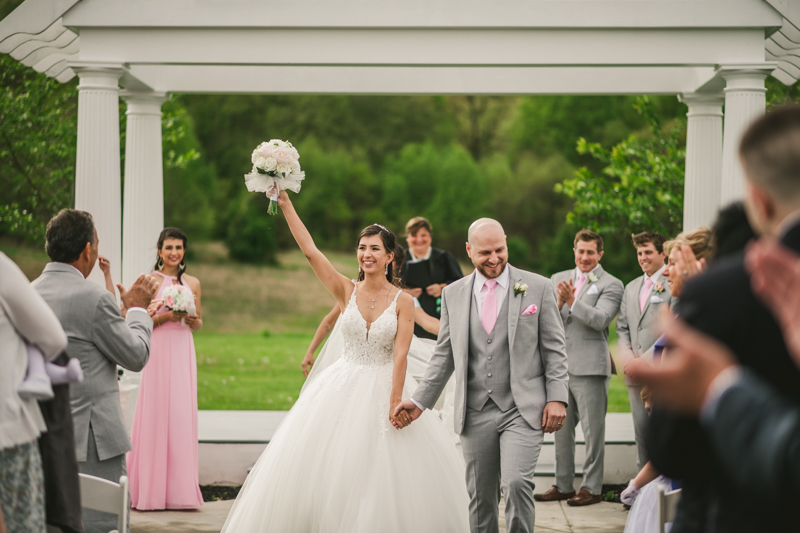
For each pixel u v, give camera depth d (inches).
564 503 227.1
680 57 230.1
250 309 975.0
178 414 219.1
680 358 51.5
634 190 415.8
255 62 233.1
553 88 297.3
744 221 69.2
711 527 60.6
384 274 172.7
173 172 1026.1
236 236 1083.3
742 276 57.3
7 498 95.3
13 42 244.1
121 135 402.9
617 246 959.0
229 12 227.9
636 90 290.7
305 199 1107.9
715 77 256.7
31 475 98.3
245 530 155.9
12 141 410.3
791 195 53.4
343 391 163.0
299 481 155.3
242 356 632.4
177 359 220.8
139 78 274.4
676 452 61.1
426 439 162.7
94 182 232.1
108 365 137.4
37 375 99.0
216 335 833.5
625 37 230.5
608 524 206.7
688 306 59.1
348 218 1114.1
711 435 51.4
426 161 1099.9
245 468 248.7
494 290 161.8
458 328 161.0
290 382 497.4
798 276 48.3
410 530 149.6
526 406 152.9
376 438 157.0
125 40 232.1
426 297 265.9
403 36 231.5
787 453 47.9
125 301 146.9
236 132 1123.3
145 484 216.5
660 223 406.6
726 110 232.8
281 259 1098.1
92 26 229.8
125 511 109.6
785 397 51.9
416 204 1102.4
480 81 298.7
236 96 1121.4
